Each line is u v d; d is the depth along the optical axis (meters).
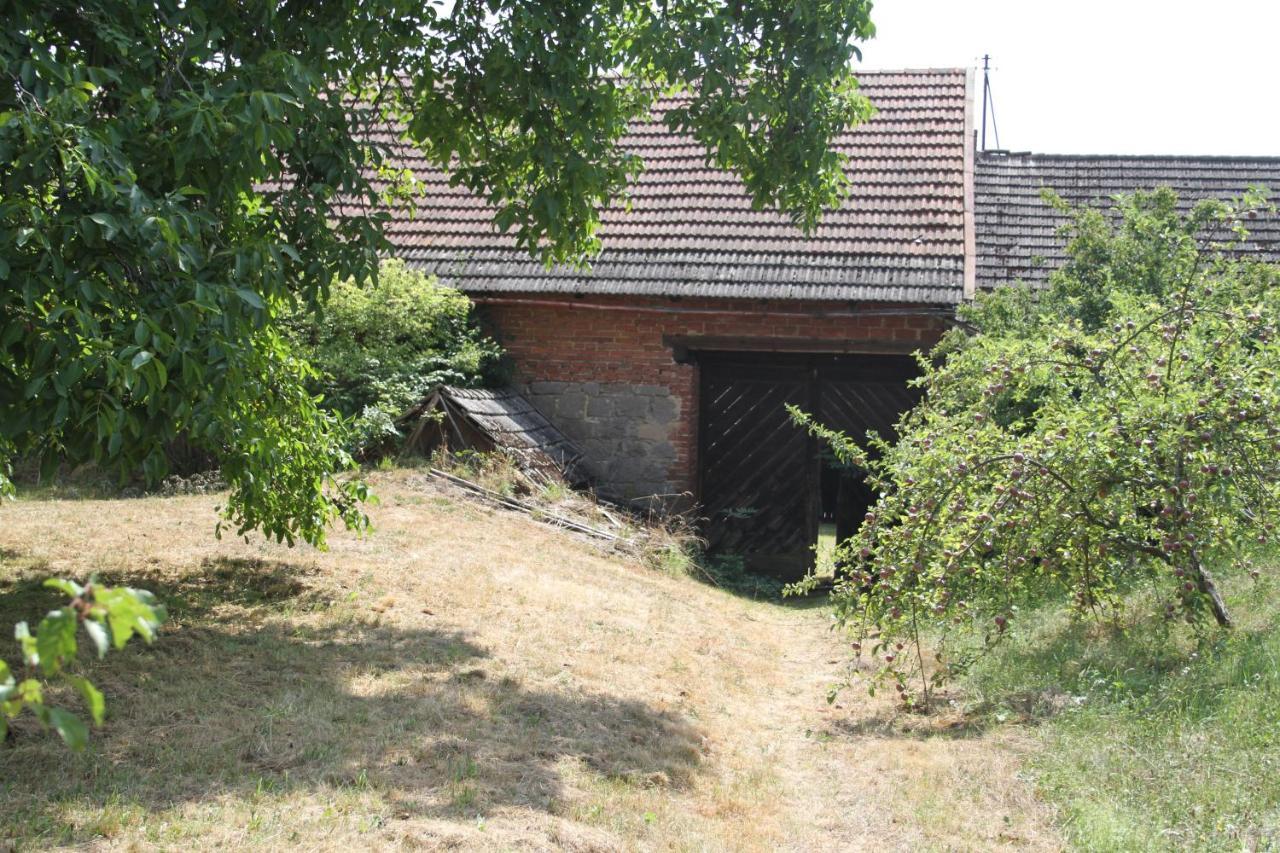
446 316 15.15
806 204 9.31
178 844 4.29
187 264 5.66
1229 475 7.21
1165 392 7.46
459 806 5.01
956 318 14.30
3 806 4.46
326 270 7.09
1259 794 5.06
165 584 8.66
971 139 16.62
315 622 8.07
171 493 13.17
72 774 4.87
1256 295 9.48
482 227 16.31
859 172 16.16
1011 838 5.18
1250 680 6.54
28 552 9.27
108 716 5.64
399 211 16.41
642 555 12.97
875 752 6.77
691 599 11.65
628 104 9.55
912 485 7.70
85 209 5.33
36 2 5.73
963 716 7.43
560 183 8.52
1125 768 5.67
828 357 15.91
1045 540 7.52
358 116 7.45
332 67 7.87
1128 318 8.28
